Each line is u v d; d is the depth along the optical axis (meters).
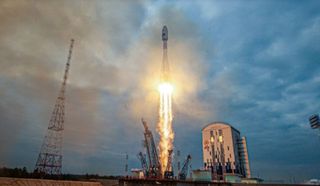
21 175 94.12
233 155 103.38
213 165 96.44
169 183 66.62
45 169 105.19
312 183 56.22
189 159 85.31
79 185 81.69
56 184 76.56
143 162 92.88
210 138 112.12
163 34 111.62
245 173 105.19
